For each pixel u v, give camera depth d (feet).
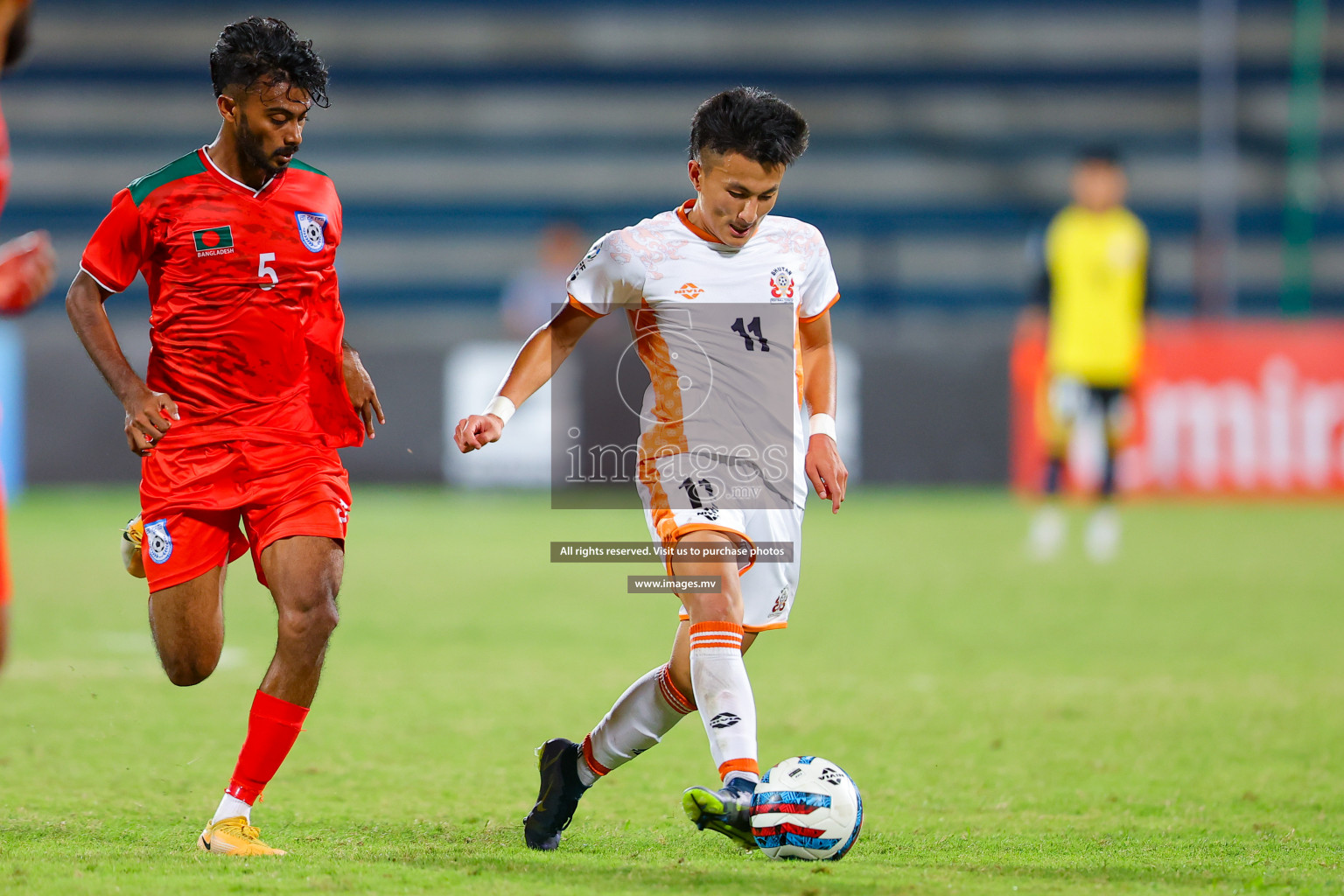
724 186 43.27
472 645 91.20
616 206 265.13
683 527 43.52
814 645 92.43
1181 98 267.59
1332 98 262.26
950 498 184.96
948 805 51.93
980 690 76.95
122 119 259.80
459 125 268.00
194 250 45.21
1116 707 72.33
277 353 46.09
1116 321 144.56
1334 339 180.86
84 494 178.09
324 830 47.03
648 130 269.03
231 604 106.11
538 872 39.55
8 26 33.68
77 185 256.52
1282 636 95.91
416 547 140.97
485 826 47.85
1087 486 181.06
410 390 183.32
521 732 65.51
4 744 60.95
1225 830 47.80
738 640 42.88
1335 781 56.18
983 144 267.80
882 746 62.95
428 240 261.03
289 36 44.24
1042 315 152.56
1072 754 61.36
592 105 269.23
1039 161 266.36
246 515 46.16
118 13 260.83
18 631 92.38
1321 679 80.59
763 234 45.98
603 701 73.41
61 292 248.73
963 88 270.26
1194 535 154.20
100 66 260.83
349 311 256.93
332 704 71.97
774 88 271.28
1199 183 261.65
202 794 52.44
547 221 263.90
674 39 271.28
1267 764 59.52
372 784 54.90
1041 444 184.34
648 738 44.73
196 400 46.03
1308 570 128.57
